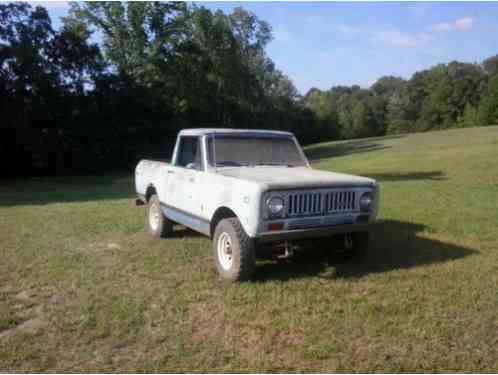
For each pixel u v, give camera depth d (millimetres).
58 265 6332
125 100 33312
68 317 4555
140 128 34312
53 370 3572
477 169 17312
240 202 5207
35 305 4906
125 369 3580
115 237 8102
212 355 3768
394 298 4859
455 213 9305
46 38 30828
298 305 4734
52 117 30672
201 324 4352
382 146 38500
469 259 6219
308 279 5508
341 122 86500
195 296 5055
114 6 34781
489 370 3467
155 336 4121
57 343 4023
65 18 35094
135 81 34812
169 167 7332
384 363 3588
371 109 87625
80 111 31312
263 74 56375
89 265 6324
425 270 5770
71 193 17172
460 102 76438
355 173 19406
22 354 3809
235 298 4965
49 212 11156
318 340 3984
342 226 5461
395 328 4160
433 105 79438
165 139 36125
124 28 35688
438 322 4273
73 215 10617
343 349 3818
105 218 10117
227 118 44188
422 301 4777
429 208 9930
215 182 5781
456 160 21031
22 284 5555
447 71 81250
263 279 5547
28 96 29031
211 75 40969
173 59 37062
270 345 3918
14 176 30797
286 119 64062
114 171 34500
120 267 6207
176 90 37094
